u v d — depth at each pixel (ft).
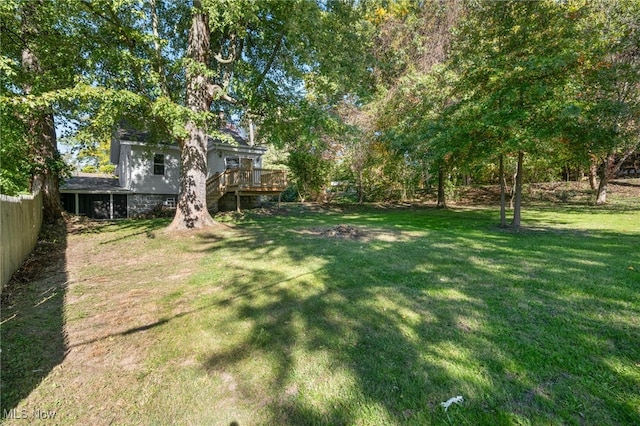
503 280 13.78
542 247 20.43
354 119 49.73
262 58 31.27
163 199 52.90
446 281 13.85
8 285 14.06
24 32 22.43
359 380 7.15
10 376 7.41
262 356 8.25
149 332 9.68
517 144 24.32
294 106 29.07
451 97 37.01
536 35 25.82
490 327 9.45
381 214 47.26
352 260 17.66
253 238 25.17
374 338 9.00
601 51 26.48
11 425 5.94
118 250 21.44
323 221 38.14
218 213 47.55
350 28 35.99
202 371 7.66
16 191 24.75
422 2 53.26
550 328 9.28
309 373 7.47
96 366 7.90
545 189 64.75
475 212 47.93
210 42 31.07
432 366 7.58
